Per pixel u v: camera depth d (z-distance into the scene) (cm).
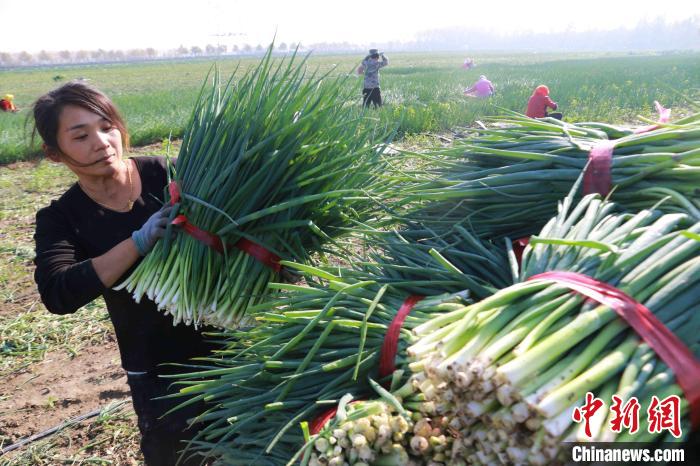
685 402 114
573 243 137
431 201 199
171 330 231
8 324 442
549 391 115
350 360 150
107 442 307
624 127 195
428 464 133
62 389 363
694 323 124
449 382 126
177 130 1291
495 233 187
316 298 173
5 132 1277
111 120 212
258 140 207
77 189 221
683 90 1800
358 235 240
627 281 131
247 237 199
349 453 132
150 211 226
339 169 211
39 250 212
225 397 187
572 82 2092
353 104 230
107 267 202
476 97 1417
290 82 212
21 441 314
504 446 120
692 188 157
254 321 209
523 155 185
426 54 8844
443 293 164
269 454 155
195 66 6631
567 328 122
